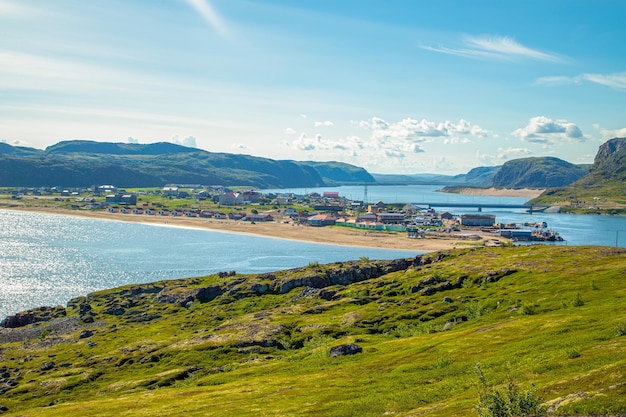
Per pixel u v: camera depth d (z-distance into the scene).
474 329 99.50
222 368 114.88
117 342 152.38
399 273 185.50
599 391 44.12
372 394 70.44
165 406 81.12
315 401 71.31
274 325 142.75
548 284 127.81
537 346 73.06
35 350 152.50
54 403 107.31
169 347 135.75
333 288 183.62
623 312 82.12
